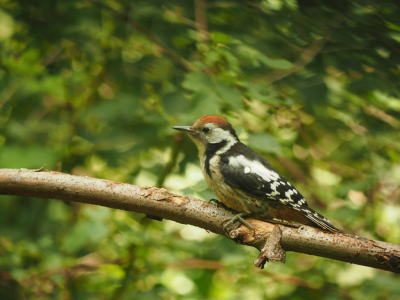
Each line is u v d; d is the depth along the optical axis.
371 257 5.48
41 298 9.16
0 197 10.39
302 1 7.19
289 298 9.92
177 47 9.62
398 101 8.53
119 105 9.52
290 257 10.26
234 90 7.14
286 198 6.86
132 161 10.98
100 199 6.01
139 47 10.25
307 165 11.11
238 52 7.82
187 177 10.03
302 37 7.78
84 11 9.74
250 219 6.03
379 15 6.72
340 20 7.08
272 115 8.70
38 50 9.95
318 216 6.58
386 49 7.28
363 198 10.51
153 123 9.38
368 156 9.70
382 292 9.03
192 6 8.91
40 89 9.60
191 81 7.19
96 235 8.24
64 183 5.99
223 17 8.67
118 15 9.30
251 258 9.27
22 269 8.91
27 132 10.27
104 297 9.38
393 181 9.83
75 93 10.93
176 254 9.44
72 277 9.38
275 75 8.22
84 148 10.63
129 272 9.06
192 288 10.55
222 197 7.25
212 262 9.97
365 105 8.57
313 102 7.96
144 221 9.55
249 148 7.84
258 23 8.16
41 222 10.33
